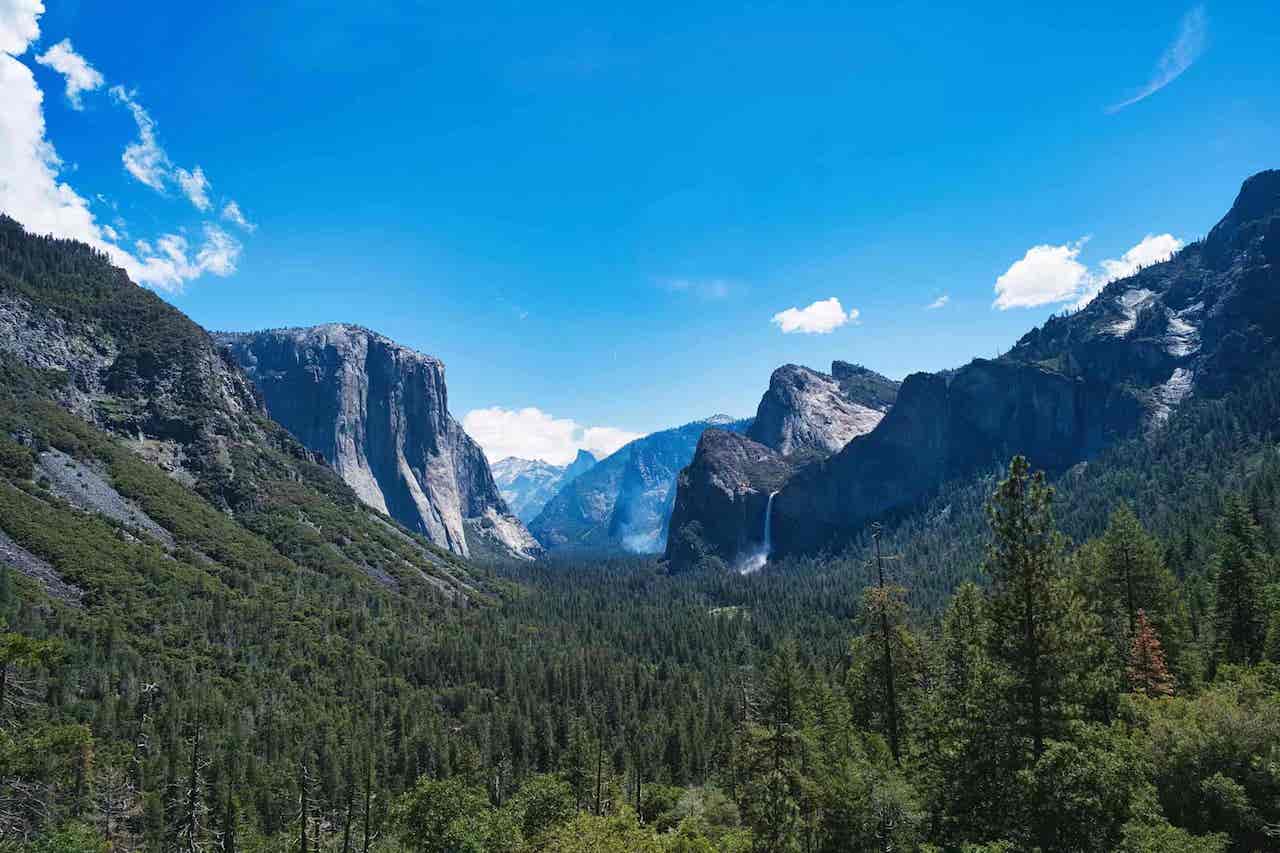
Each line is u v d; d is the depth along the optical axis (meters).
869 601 56.94
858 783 40.72
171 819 87.25
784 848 41.22
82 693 108.81
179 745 100.81
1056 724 34.91
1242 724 37.00
